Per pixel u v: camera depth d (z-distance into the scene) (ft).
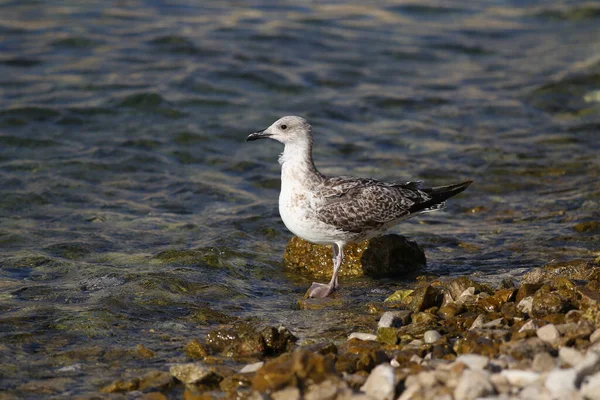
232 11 100.27
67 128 66.90
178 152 63.93
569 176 60.39
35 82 75.31
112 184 57.31
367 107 75.72
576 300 33.47
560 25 103.81
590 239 47.60
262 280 43.04
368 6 106.83
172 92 74.38
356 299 39.52
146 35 88.69
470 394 24.80
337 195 40.55
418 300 36.06
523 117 74.90
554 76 84.48
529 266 43.55
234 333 33.27
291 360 27.50
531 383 25.38
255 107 73.61
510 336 30.71
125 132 66.95
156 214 52.42
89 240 47.09
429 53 91.81
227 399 27.43
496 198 56.80
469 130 71.46
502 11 108.68
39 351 32.86
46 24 90.27
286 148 41.50
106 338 34.37
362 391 26.91
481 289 37.32
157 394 28.48
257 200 55.62
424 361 29.01
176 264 43.68
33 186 55.57
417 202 42.34
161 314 37.27
